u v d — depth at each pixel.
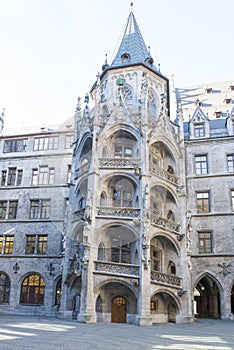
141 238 27.33
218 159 36.97
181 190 32.78
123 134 32.03
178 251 30.59
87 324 24.52
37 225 38.81
